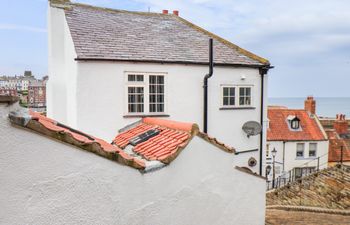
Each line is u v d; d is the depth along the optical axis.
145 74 9.58
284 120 29.36
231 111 10.99
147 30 11.83
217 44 12.29
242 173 4.54
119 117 9.24
